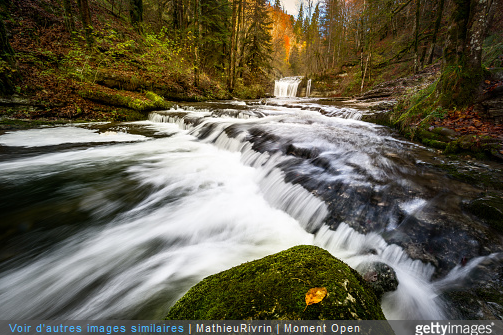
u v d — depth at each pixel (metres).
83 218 2.97
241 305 1.24
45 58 8.95
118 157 5.26
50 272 2.19
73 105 8.19
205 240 2.83
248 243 2.79
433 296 1.80
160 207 3.43
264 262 1.60
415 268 2.10
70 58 9.60
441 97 5.31
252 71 23.95
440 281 1.93
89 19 10.34
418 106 5.91
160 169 4.71
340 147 4.90
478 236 2.19
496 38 7.63
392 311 1.77
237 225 3.12
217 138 6.79
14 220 2.72
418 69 14.25
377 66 20.12
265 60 24.20
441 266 2.04
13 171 4.13
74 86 8.66
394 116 6.89
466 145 4.07
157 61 13.40
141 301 1.91
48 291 1.99
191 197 3.76
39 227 2.70
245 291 1.33
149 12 20.97
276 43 47.62
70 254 2.45
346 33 31.55
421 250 2.20
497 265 1.91
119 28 14.59
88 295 1.97
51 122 7.42
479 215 2.44
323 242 2.76
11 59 7.22
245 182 4.41
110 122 8.48
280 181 3.94
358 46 25.91
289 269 1.46
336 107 10.57
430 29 15.43
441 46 16.47
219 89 16.98
